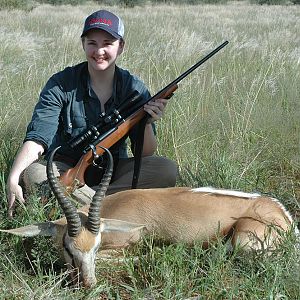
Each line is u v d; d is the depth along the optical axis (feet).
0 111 12.49
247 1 86.28
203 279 7.37
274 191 10.71
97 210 7.36
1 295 7.05
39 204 8.82
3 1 49.67
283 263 7.54
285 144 12.65
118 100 9.45
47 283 7.19
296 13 53.67
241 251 7.84
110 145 9.12
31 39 23.30
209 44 20.81
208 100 13.88
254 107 13.62
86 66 9.46
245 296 7.16
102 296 7.42
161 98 9.25
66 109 9.36
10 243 8.25
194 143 12.00
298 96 14.87
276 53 18.98
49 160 7.30
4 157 10.55
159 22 35.78
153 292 7.23
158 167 9.85
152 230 8.45
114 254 8.38
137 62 17.61
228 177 10.52
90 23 9.09
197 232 8.32
